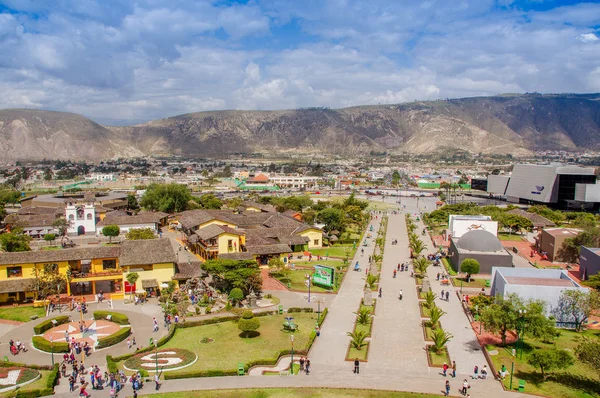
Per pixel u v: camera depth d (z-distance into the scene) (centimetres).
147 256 11794
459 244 14912
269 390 6831
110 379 6756
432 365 7800
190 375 7300
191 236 16938
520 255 16700
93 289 11675
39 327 9100
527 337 8800
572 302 9438
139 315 10194
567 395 6775
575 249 15388
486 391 6888
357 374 7450
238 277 11006
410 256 16500
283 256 15012
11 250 13762
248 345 8575
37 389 6675
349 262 15462
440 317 10219
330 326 9625
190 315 10094
